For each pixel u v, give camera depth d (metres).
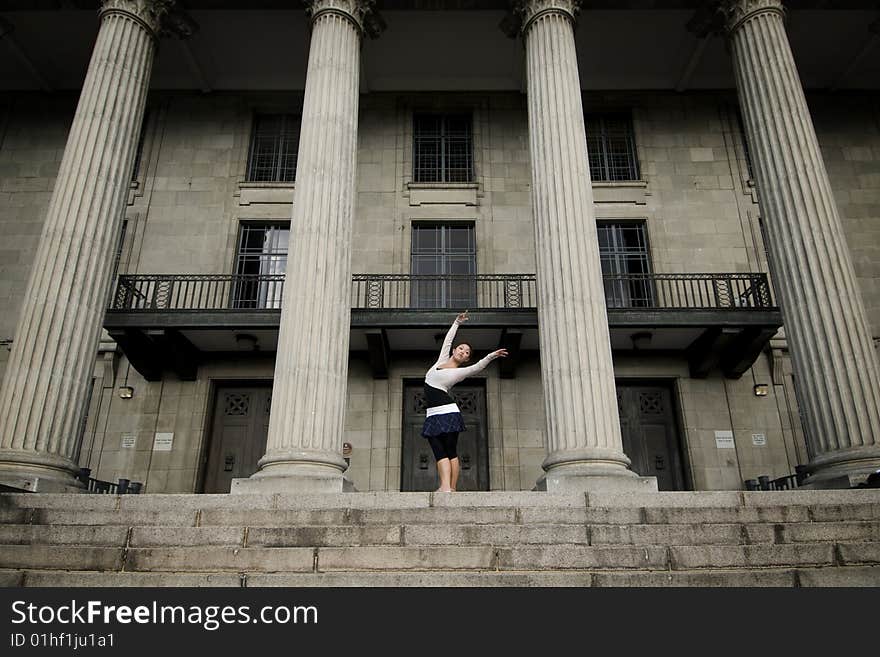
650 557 5.26
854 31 14.48
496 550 5.26
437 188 15.38
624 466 7.95
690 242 14.93
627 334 13.28
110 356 13.86
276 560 5.26
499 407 13.55
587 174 9.65
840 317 8.87
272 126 16.39
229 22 14.30
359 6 11.23
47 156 15.84
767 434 13.41
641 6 12.70
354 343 13.39
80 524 5.98
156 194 15.31
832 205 9.59
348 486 8.20
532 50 10.77
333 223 9.30
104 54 10.56
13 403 8.34
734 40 11.43
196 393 13.74
